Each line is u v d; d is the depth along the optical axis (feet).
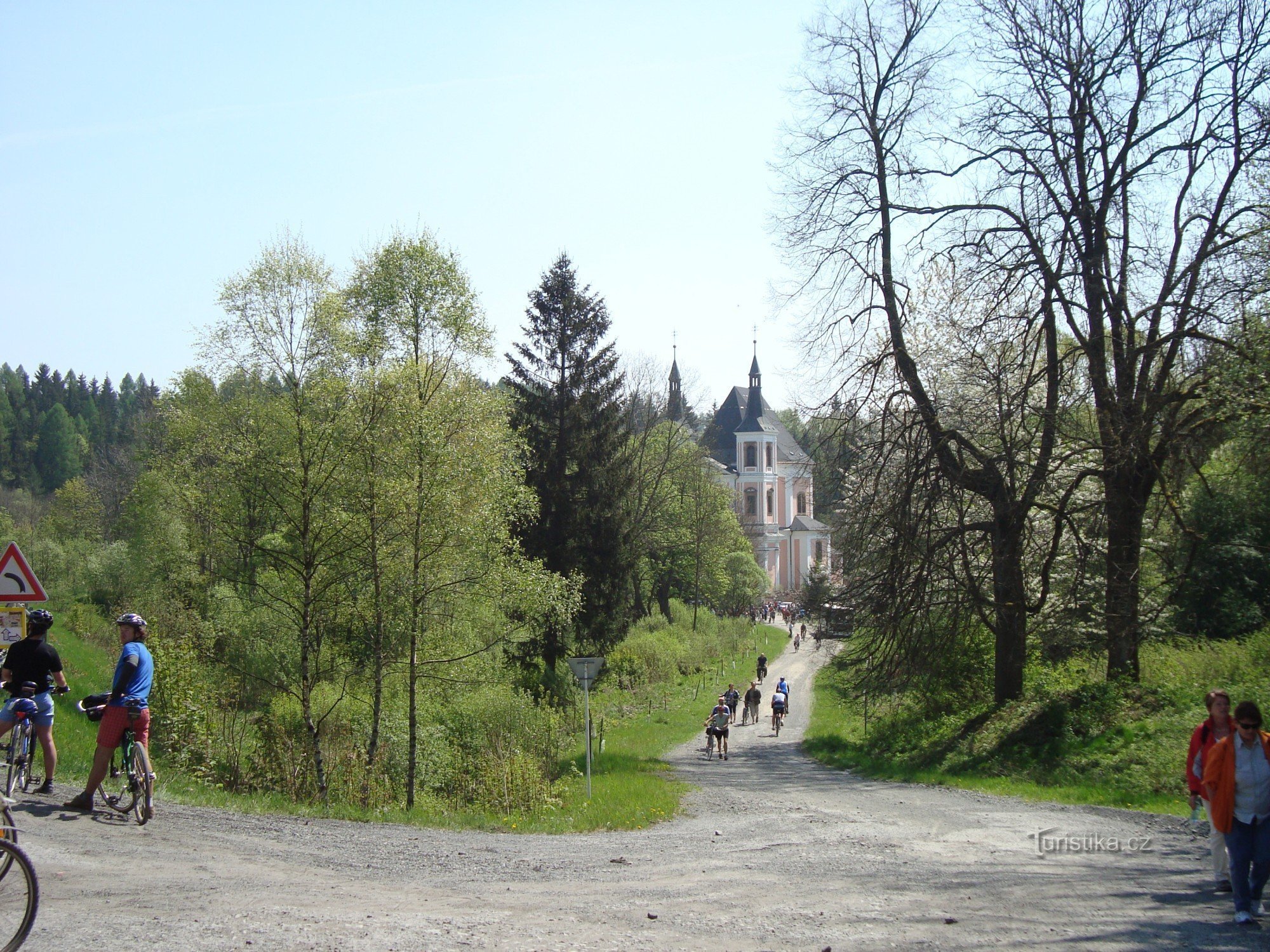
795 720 133.28
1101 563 84.33
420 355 73.97
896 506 75.61
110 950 18.97
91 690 86.79
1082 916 23.61
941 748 76.74
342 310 71.00
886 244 80.53
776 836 41.32
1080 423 77.56
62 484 362.33
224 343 68.59
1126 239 70.85
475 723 83.51
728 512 246.47
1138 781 52.29
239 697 85.05
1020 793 55.52
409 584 68.49
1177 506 77.92
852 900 25.63
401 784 70.85
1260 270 61.11
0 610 39.86
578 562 123.65
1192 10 65.87
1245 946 20.75
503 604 76.95
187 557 88.89
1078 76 70.03
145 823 33.35
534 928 21.77
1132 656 71.31
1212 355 64.28
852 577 83.25
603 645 127.24
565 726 107.04
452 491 67.62
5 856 17.97
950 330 82.99
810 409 81.66
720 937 21.30
